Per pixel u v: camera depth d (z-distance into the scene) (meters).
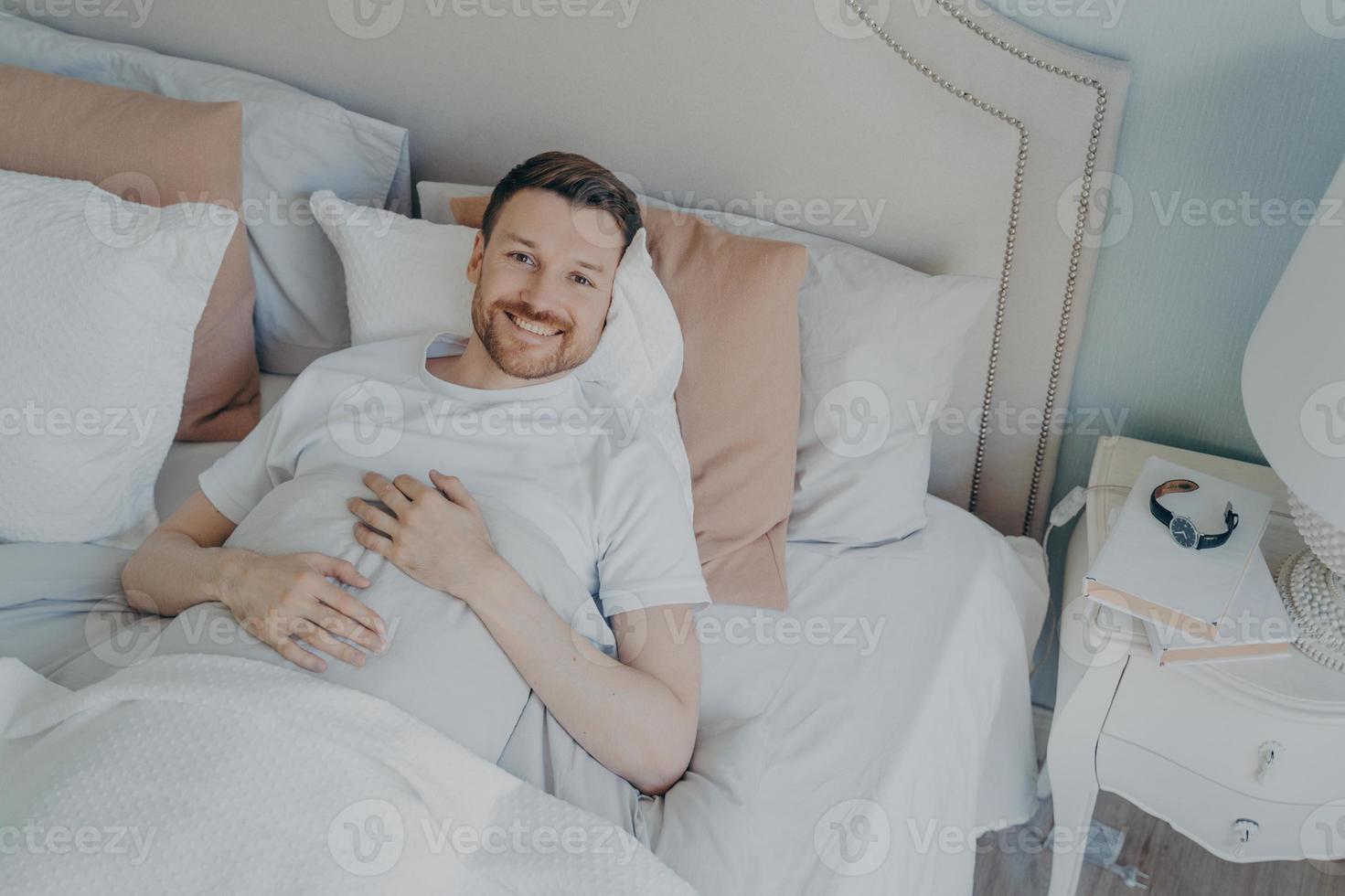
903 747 1.15
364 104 1.67
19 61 1.70
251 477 1.29
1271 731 1.15
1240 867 1.56
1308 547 1.20
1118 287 1.39
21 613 1.25
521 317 1.20
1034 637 1.50
